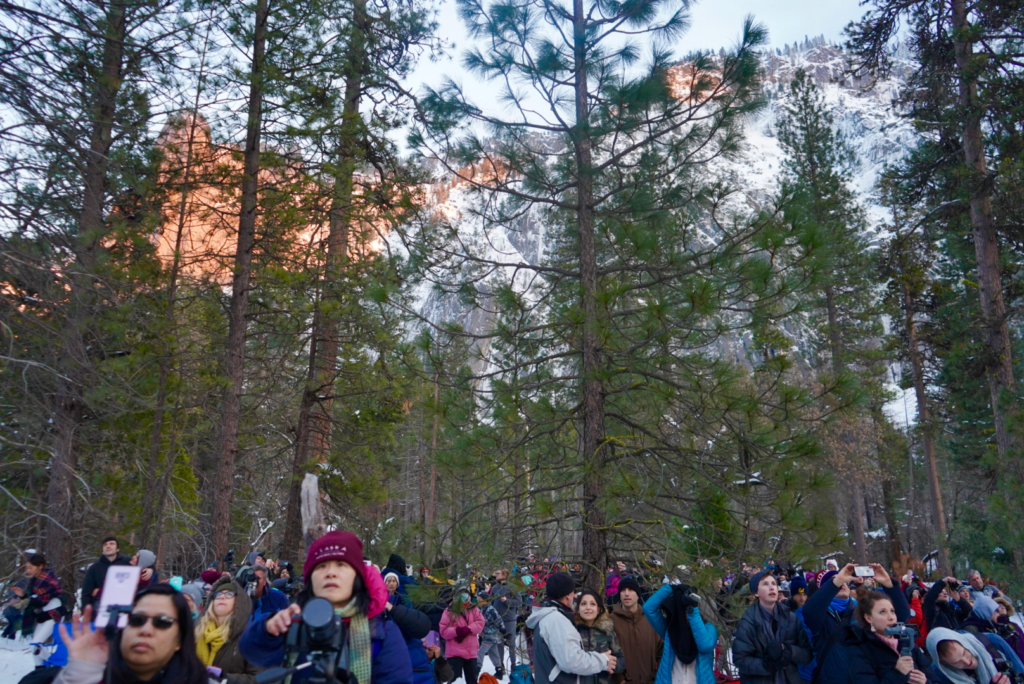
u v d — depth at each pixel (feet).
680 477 22.65
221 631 12.78
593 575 22.61
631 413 25.62
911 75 63.00
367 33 48.83
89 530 42.91
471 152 26.86
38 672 13.75
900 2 58.54
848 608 17.01
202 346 40.29
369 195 43.73
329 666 7.96
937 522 93.40
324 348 46.21
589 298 23.03
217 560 37.27
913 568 33.04
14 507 40.16
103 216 39.09
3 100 30.12
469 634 26.81
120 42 33.50
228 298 42.83
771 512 19.34
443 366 24.20
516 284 27.50
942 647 16.02
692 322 20.93
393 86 48.78
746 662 15.98
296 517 42.45
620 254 24.11
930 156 62.28
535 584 22.04
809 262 19.57
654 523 21.70
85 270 32.17
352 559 9.13
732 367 20.95
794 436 19.61
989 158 55.16
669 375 23.43
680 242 23.81
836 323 88.22
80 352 33.17
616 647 16.47
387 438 42.65
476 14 27.12
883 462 105.70
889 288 82.33
